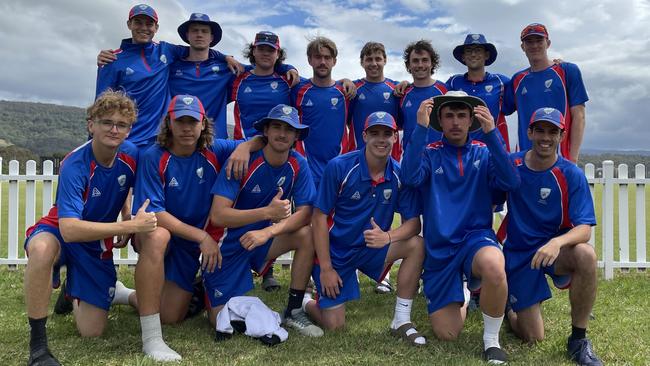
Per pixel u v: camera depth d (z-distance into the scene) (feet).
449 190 13.70
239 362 11.68
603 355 12.60
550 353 12.69
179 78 19.10
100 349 12.52
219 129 19.44
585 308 12.24
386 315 16.11
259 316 13.46
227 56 19.67
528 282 13.21
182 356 12.10
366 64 20.02
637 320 15.66
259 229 14.58
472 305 16.46
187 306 14.94
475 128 14.62
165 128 13.56
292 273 14.69
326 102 19.34
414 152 13.26
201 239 13.51
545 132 12.76
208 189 14.08
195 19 18.66
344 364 11.69
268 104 19.31
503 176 13.02
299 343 13.10
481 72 19.66
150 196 13.23
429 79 19.95
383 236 13.70
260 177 14.30
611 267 22.70
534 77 18.79
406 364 11.66
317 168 19.45
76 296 13.04
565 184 13.11
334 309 14.38
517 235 13.50
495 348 12.19
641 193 23.13
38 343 11.37
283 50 19.80
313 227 14.39
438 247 13.48
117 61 18.13
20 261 23.31
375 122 13.61
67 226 11.71
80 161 12.54
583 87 18.34
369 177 14.14
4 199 50.83
